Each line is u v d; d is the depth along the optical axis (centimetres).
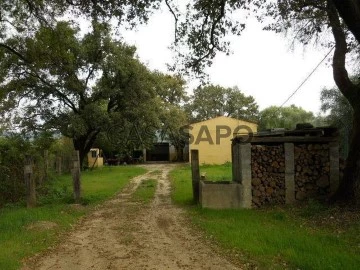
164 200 1469
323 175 1180
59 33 1460
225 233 827
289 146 1189
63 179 2288
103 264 648
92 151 4084
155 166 3891
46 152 1930
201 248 736
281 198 1180
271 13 1260
